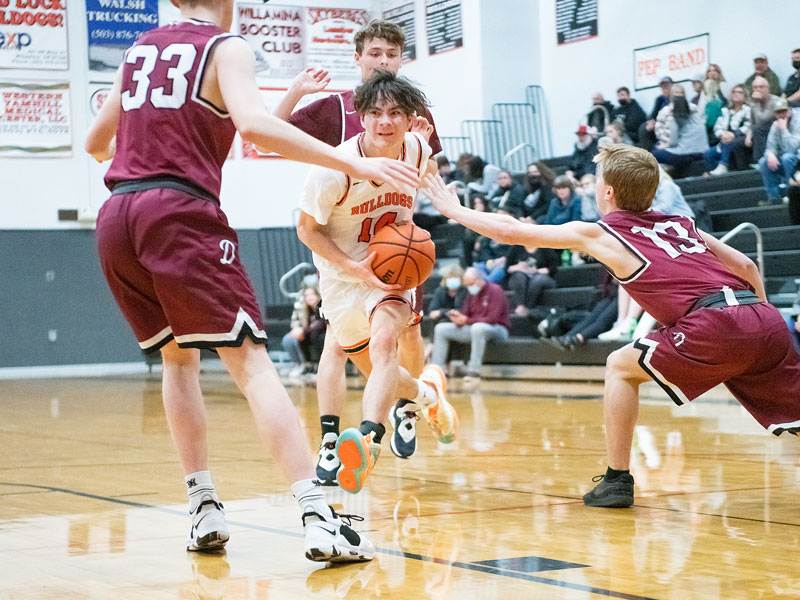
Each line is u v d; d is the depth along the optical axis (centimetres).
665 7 1440
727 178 1230
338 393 443
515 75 1634
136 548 309
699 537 319
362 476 331
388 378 362
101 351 1709
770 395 367
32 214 1672
